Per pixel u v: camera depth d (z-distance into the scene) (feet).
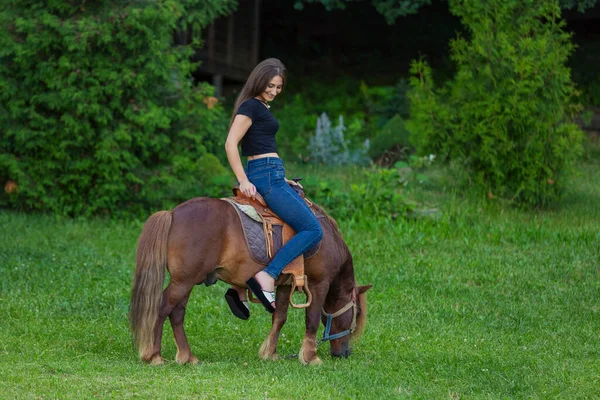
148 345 20.68
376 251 37.29
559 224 43.29
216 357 23.04
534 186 45.50
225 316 27.86
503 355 23.81
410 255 37.14
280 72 21.25
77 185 43.19
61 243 37.09
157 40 42.78
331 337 22.86
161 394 18.38
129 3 42.98
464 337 25.91
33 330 24.85
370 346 24.72
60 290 29.86
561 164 46.09
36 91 42.50
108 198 42.73
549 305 30.01
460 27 86.48
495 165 45.83
